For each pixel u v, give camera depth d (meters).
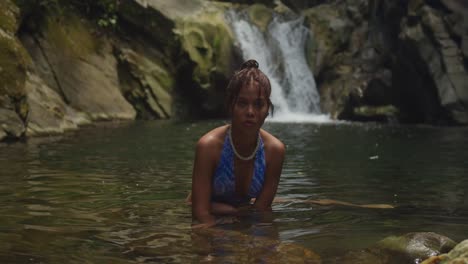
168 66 17.66
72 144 8.39
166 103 17.05
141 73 16.80
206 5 19.38
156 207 3.95
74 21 15.69
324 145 9.25
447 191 4.83
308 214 3.79
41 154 7.05
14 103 8.93
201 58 17.61
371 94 17.44
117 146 8.29
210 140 3.71
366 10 21.30
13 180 5.04
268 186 3.89
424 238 2.80
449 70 15.48
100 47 16.11
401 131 12.67
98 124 13.01
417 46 15.91
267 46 19.86
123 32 17.20
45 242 2.94
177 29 17.62
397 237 2.88
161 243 2.93
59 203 4.04
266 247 2.83
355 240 3.08
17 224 3.35
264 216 3.70
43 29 14.27
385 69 18.34
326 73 21.02
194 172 3.71
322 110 20.00
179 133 10.94
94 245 2.89
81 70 14.78
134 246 2.87
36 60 13.69
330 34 21.11
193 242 2.95
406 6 17.11
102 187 4.77
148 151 7.70
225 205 3.79
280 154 3.88
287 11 21.53
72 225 3.35
